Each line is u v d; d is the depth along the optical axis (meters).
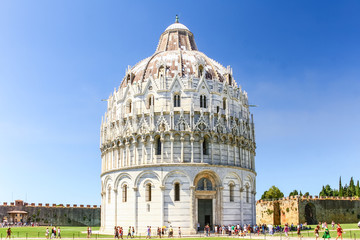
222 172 85.44
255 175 97.44
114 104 97.06
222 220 83.50
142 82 91.38
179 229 76.44
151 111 85.81
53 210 135.12
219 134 86.88
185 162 83.31
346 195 168.50
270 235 79.44
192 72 92.12
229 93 92.50
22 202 134.12
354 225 106.25
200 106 88.31
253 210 93.06
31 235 80.94
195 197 83.12
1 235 75.94
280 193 168.38
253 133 99.50
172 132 83.94
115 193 88.88
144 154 85.25
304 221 116.44
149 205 82.62
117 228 78.31
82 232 94.19
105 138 98.81
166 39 108.12
